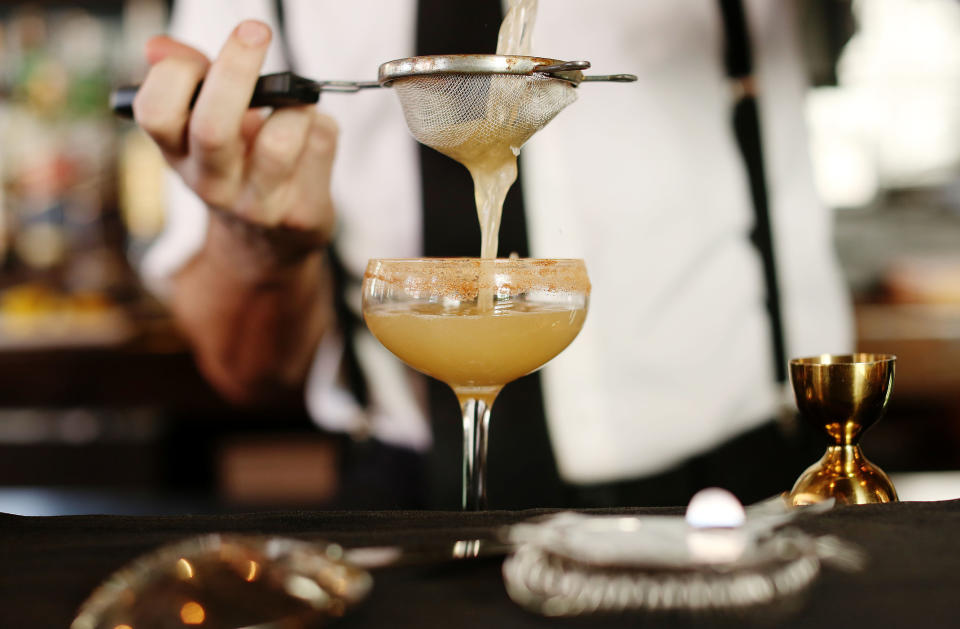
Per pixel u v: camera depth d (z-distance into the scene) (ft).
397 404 3.59
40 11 8.65
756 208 3.40
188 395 7.40
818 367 1.94
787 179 3.50
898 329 6.45
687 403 3.37
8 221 8.52
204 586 1.54
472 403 2.20
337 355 3.77
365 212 3.54
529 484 3.33
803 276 3.50
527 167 3.26
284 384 3.94
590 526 1.66
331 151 2.72
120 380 7.38
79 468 7.59
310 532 1.79
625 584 1.56
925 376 6.43
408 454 3.58
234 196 2.62
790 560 1.58
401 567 1.66
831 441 1.98
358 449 3.70
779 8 3.45
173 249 3.78
